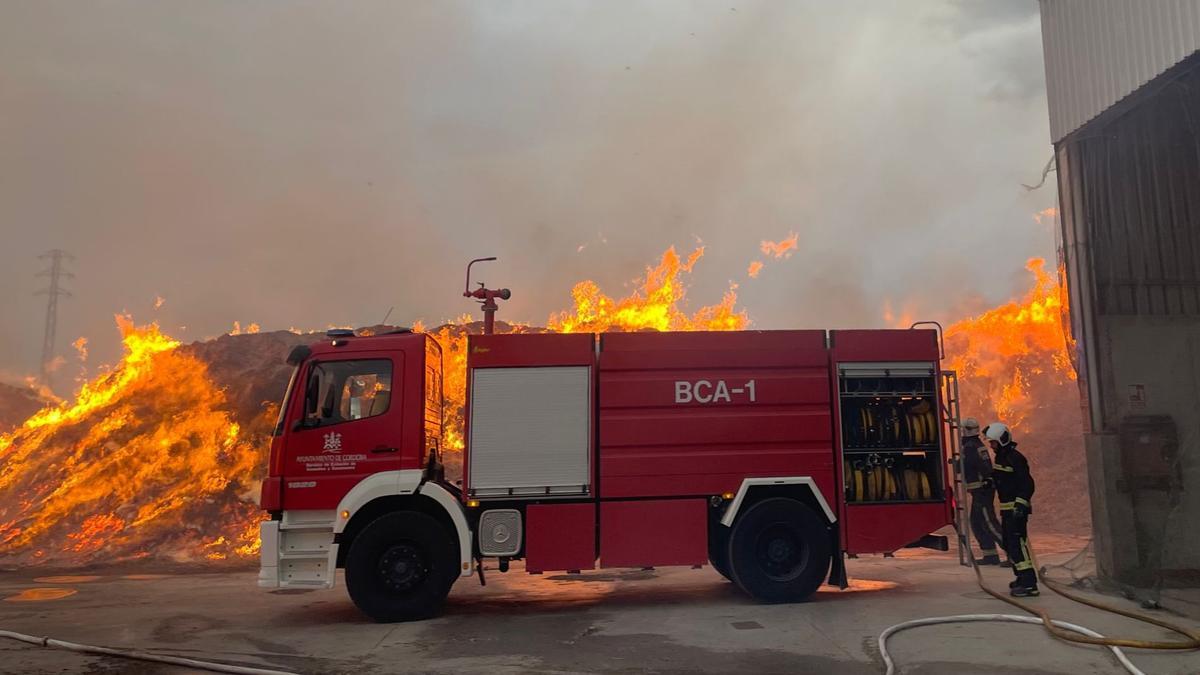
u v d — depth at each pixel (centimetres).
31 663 593
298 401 762
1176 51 686
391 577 737
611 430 773
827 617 697
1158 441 808
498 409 770
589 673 538
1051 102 876
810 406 799
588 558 755
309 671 557
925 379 819
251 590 997
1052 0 870
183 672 565
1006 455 774
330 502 746
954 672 512
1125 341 826
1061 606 709
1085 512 1417
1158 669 508
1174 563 780
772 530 779
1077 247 845
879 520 789
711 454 779
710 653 580
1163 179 847
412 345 781
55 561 1367
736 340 801
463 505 770
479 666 562
